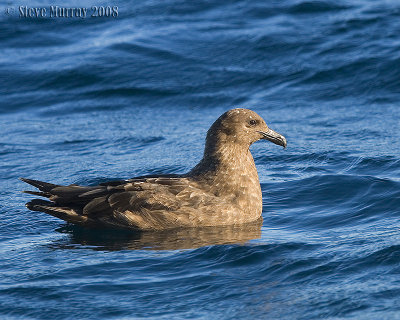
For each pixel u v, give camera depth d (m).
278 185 14.56
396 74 22.38
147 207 12.52
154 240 11.91
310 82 22.66
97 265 10.45
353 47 24.17
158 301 9.03
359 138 17.94
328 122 19.61
